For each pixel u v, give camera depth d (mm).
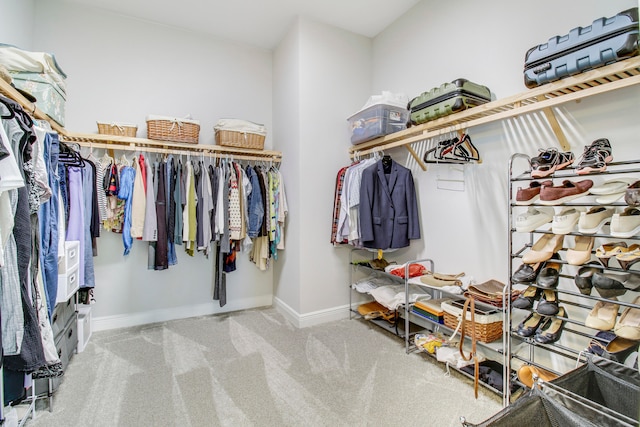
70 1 2631
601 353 1360
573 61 1405
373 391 1821
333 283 3010
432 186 2574
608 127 1565
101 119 2750
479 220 2197
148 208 2568
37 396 1657
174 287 3031
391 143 2623
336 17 2881
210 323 2900
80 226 2074
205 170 2811
